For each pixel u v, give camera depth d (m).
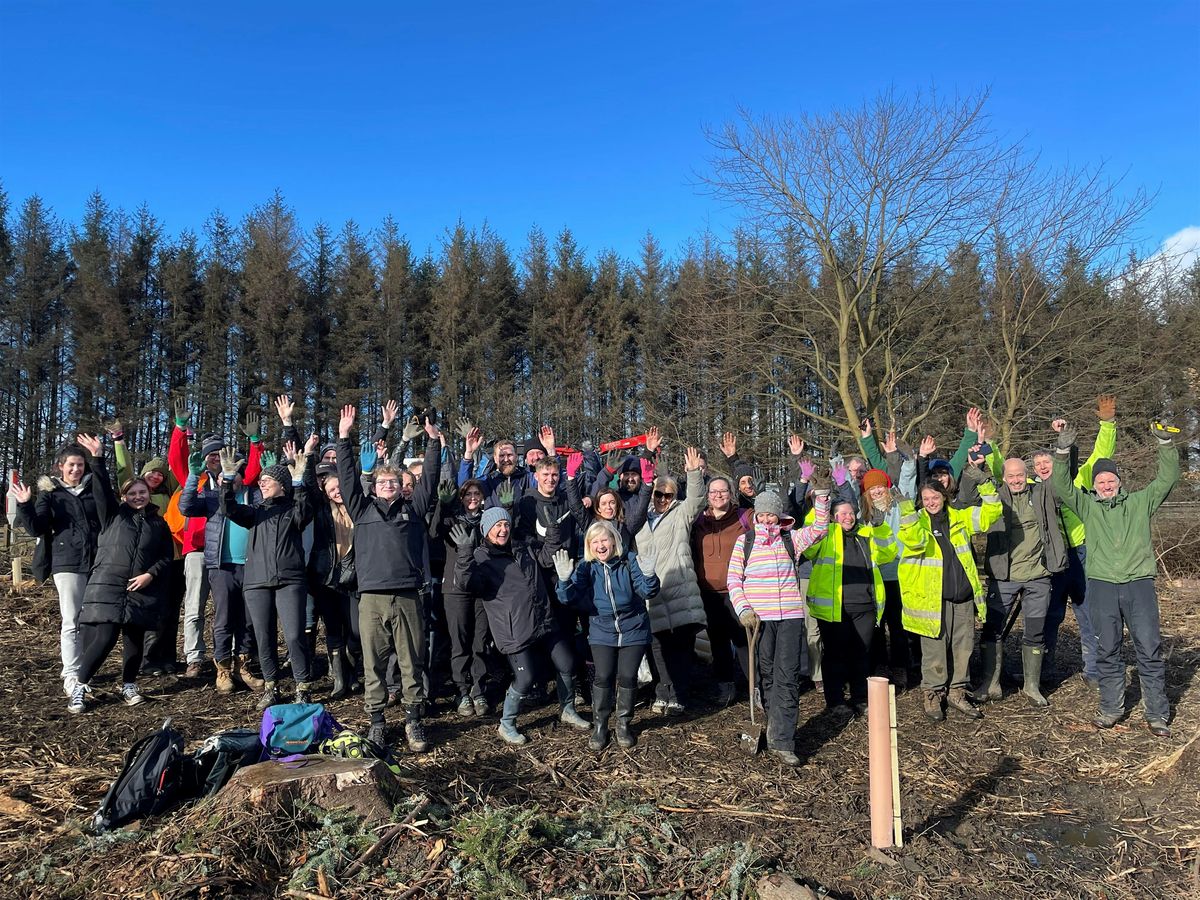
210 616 9.55
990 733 5.63
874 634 6.45
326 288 29.19
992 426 15.79
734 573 5.35
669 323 25.95
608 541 5.18
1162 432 5.54
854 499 7.12
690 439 20.16
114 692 6.32
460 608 5.76
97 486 6.04
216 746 4.12
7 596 10.01
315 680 6.76
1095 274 15.78
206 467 7.21
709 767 4.89
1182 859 3.90
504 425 24.02
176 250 27.94
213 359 26.67
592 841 3.76
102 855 3.48
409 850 3.47
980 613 6.05
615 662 5.24
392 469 5.37
